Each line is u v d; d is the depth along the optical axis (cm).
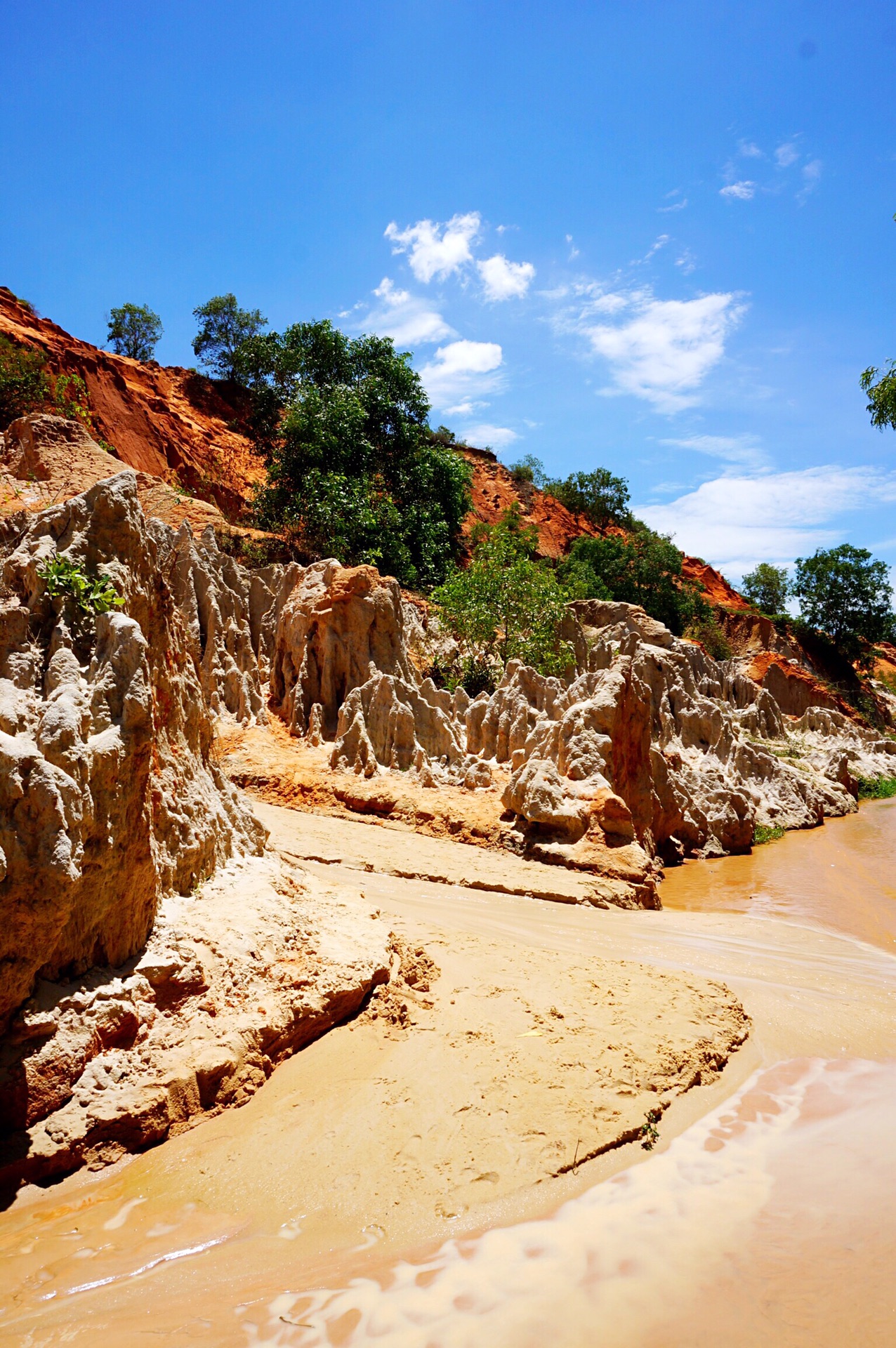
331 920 1007
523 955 1109
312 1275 558
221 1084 718
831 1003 1048
